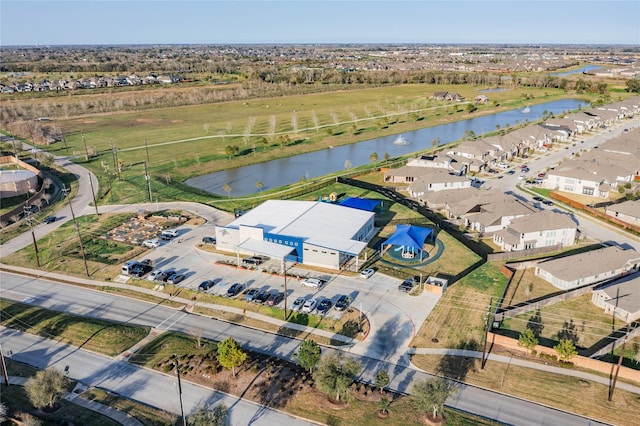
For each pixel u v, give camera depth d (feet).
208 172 437.99
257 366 170.30
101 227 302.04
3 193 359.25
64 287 231.71
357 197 352.49
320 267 243.19
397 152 503.61
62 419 145.07
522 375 165.68
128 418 147.23
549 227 264.72
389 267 244.42
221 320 201.87
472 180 387.55
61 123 628.69
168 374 168.25
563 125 533.55
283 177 425.69
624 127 576.20
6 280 239.30
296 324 197.36
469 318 199.52
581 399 154.40
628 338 185.88
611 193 357.20
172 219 312.91
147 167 433.07
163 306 213.46
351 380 151.12
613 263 231.09
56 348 184.85
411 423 144.46
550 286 225.56
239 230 255.91
